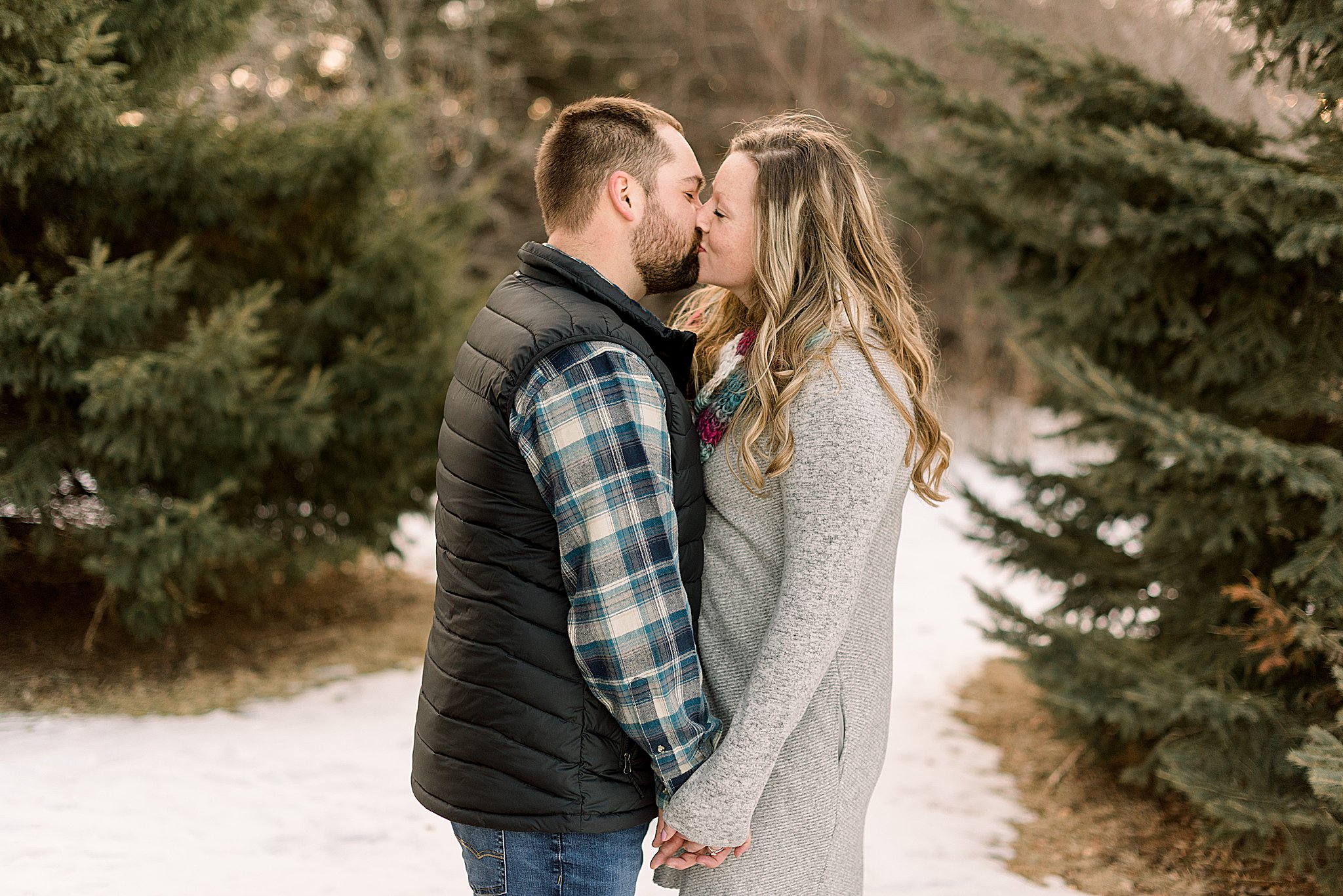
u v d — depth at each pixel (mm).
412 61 11523
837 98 12703
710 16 13461
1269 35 2598
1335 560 2256
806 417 1376
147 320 3566
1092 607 3195
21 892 2217
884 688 1557
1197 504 2602
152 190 3604
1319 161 2473
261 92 8500
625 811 1395
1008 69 3152
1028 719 3777
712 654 1494
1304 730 2398
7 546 3432
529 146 11688
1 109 3141
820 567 1317
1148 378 3047
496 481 1344
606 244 1487
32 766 2918
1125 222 2686
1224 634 2729
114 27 3438
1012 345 2965
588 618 1300
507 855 1405
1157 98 2746
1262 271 2727
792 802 1450
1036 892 2494
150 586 3418
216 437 3623
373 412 4156
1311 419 2770
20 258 3568
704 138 13266
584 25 12969
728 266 1587
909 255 11766
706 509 1570
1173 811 2920
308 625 4621
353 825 2701
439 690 1422
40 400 3438
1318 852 2332
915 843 2762
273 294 4270
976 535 3408
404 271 4211
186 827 2619
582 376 1300
